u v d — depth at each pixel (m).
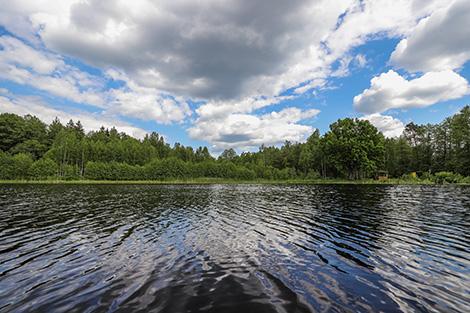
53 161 84.69
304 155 105.19
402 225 16.11
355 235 13.88
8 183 68.12
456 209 22.23
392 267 9.35
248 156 154.00
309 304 6.74
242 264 9.67
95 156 106.56
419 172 89.19
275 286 7.80
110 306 6.60
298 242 12.64
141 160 120.44
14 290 7.52
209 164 103.25
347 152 77.12
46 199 30.62
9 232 14.66
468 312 6.34
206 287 7.72
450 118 85.25
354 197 32.84
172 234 14.30
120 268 9.27
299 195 36.94
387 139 103.31
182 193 41.28
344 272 8.91
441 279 8.30
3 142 112.31
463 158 73.31
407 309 6.48
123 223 17.19
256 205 26.33
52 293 7.34
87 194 37.88
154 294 7.28
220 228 15.77
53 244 12.32
